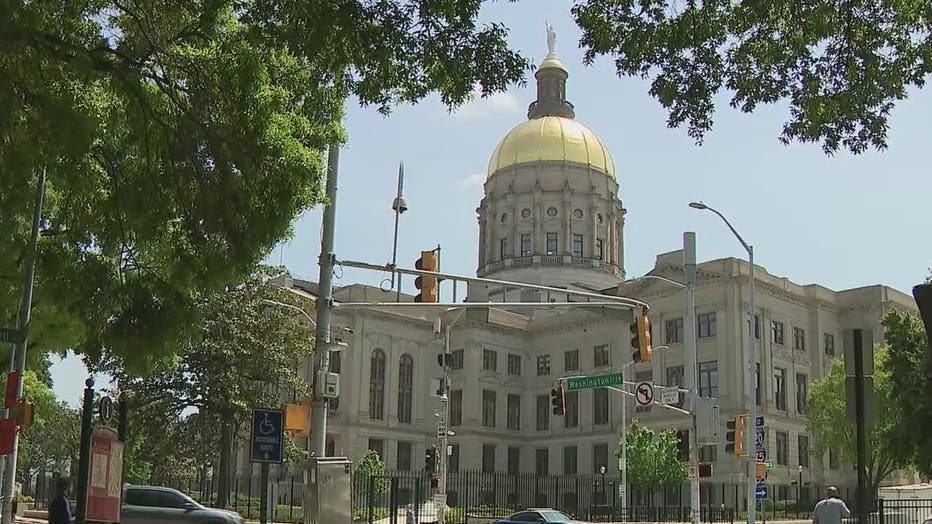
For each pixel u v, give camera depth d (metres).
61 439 88.12
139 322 15.97
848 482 81.38
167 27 14.75
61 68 13.88
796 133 13.76
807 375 82.94
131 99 14.74
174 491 27.59
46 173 16.59
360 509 51.53
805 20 12.78
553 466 91.75
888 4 12.70
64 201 17.64
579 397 91.38
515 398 95.94
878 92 13.03
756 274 80.38
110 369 40.44
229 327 43.78
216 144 14.53
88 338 17.89
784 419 79.00
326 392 20.48
